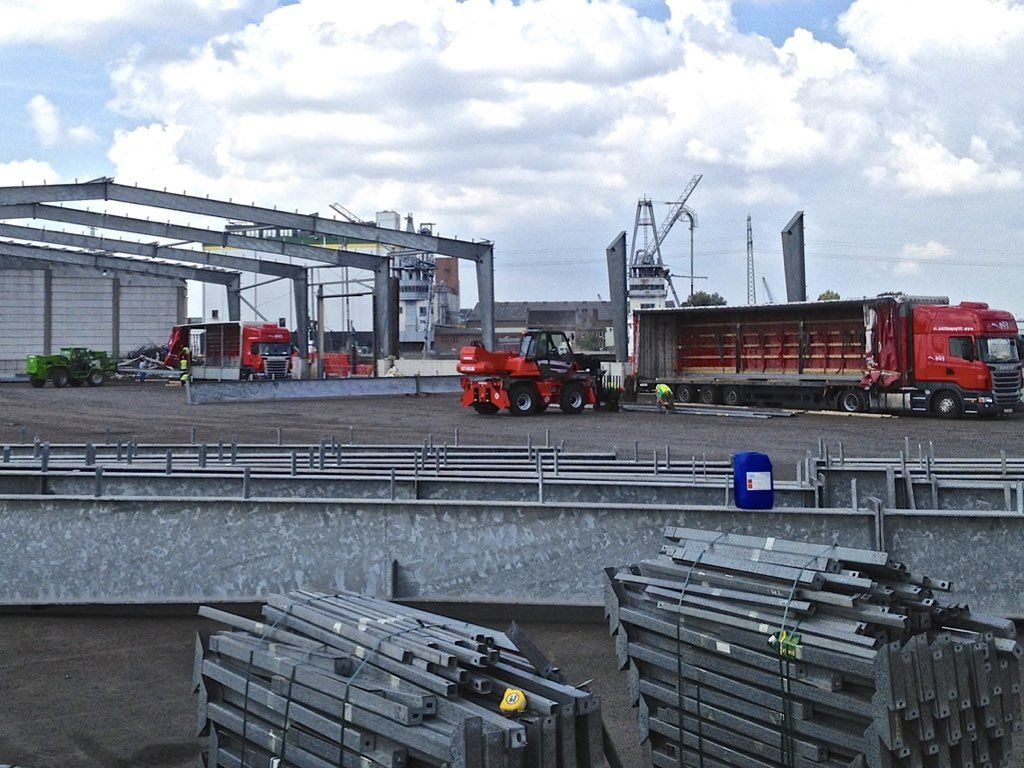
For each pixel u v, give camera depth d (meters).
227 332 51.78
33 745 6.07
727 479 8.71
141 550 8.55
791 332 35.38
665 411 33.59
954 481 9.84
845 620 4.58
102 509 8.57
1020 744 5.91
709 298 127.19
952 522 7.95
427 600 8.41
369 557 8.44
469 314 131.88
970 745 4.52
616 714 6.53
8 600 8.56
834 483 10.43
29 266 70.06
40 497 8.59
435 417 31.28
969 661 4.46
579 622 8.52
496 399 31.73
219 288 85.88
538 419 30.41
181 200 41.31
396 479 9.80
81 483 9.87
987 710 4.52
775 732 4.71
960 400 30.23
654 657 5.34
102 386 53.91
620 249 43.03
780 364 35.66
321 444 11.93
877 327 31.58
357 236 44.44
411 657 4.21
